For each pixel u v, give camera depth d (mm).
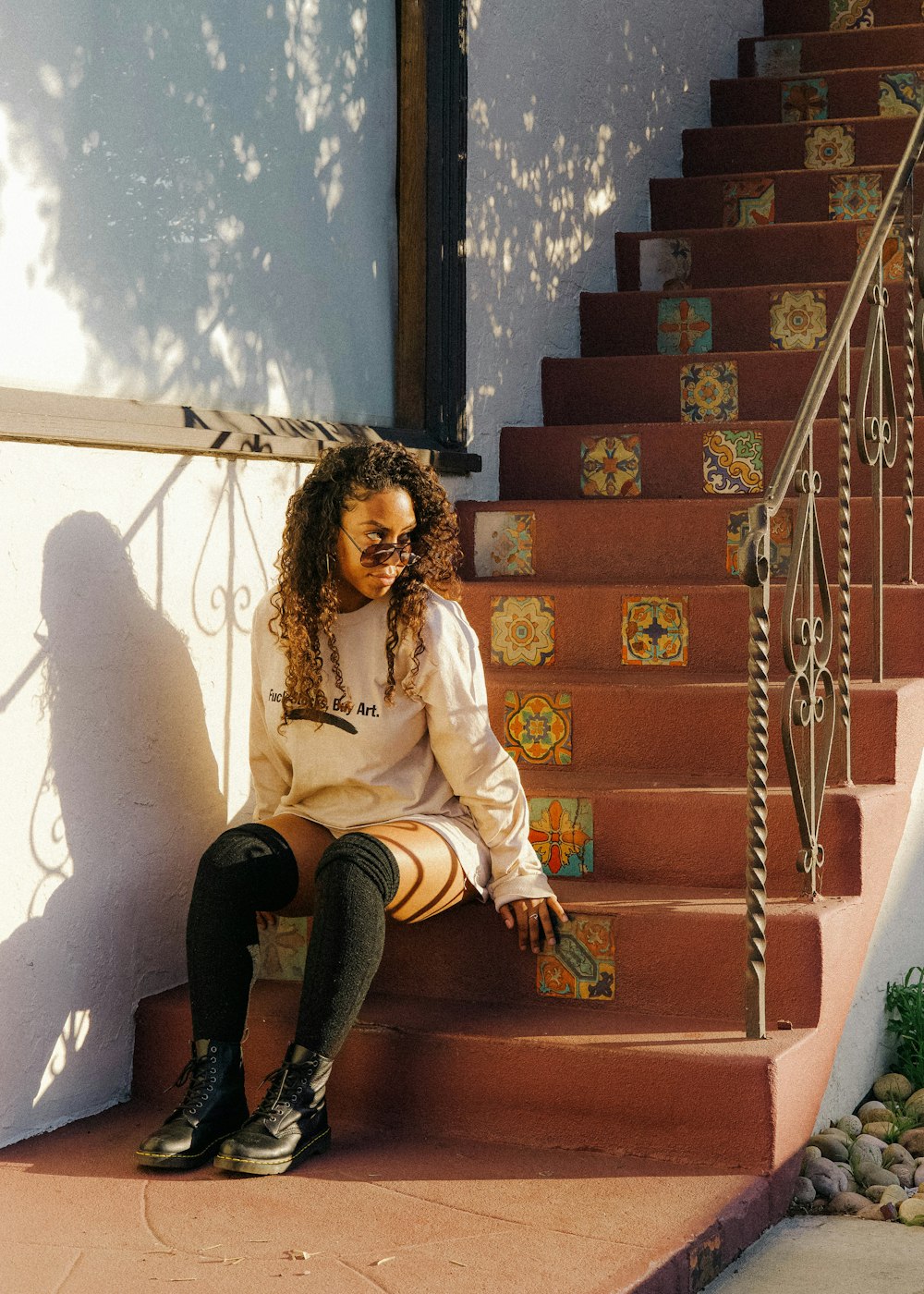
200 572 3477
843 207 5688
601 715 3760
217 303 3693
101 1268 2385
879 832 3363
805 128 6059
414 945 3301
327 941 2842
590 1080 2900
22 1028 3016
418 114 4418
